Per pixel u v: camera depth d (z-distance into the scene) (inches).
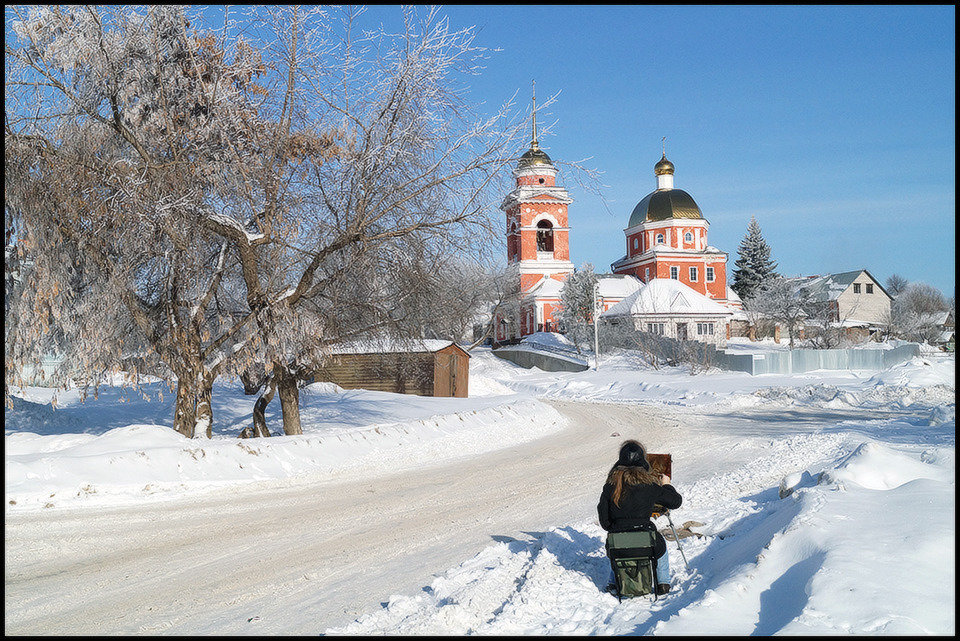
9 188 497.0
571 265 3383.4
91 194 516.7
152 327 590.6
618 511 238.2
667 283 3075.8
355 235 582.6
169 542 342.0
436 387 1574.8
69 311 551.8
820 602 175.8
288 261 603.8
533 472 564.1
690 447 703.7
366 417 949.8
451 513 409.4
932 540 214.5
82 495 426.6
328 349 655.8
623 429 908.6
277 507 427.8
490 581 254.5
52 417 762.2
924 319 3486.7
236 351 613.0
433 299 650.2
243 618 233.6
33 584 274.7
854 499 278.1
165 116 526.3
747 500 395.2
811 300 3166.8
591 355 2618.1
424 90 560.1
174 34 533.6
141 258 556.7
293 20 543.8
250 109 551.8
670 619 182.9
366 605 245.1
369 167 569.3
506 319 3198.8
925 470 338.3
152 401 1031.0
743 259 4347.9
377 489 493.0
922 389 1238.3
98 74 508.4
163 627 225.8
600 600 233.0
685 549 292.8
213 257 624.4
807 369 1980.8
